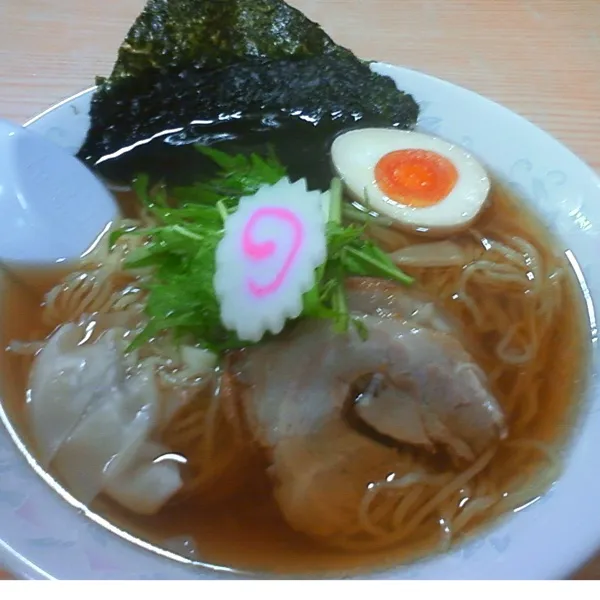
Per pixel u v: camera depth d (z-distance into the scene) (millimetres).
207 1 250
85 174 243
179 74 252
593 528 164
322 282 190
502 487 190
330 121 264
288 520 188
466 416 195
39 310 223
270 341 197
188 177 247
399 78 261
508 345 219
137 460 191
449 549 177
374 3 333
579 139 276
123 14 320
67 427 194
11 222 225
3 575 169
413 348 196
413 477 193
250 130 263
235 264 185
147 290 219
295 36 257
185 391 199
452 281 233
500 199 247
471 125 254
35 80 292
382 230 241
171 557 178
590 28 322
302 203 186
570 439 193
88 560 168
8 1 322
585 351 211
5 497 175
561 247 231
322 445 192
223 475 194
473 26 323
